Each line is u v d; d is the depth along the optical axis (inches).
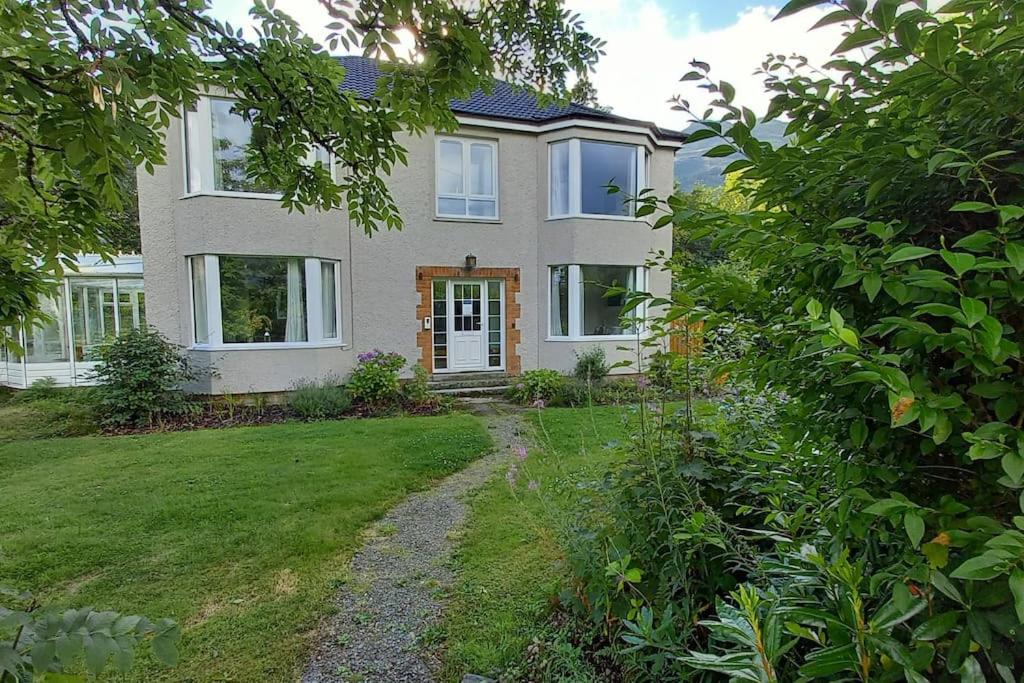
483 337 439.2
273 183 118.5
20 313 110.4
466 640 95.3
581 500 104.0
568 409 323.3
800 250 40.9
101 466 205.0
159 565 125.8
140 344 305.4
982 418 37.8
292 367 358.9
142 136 64.4
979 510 38.1
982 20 35.9
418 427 273.7
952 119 39.2
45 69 61.0
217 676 88.9
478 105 449.4
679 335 84.4
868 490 43.0
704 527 72.2
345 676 88.7
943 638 37.5
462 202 424.8
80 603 109.7
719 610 48.3
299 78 101.3
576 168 419.5
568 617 95.9
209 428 289.1
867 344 40.3
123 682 86.9
